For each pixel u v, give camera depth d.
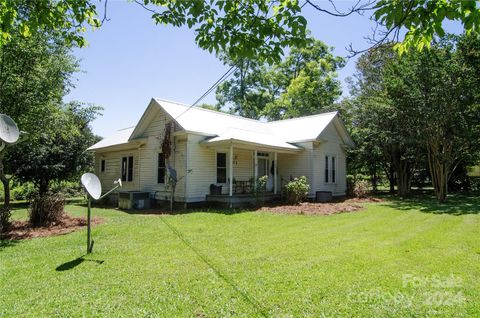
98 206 16.61
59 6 4.95
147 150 16.48
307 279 4.55
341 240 7.16
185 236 7.74
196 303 3.82
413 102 15.23
